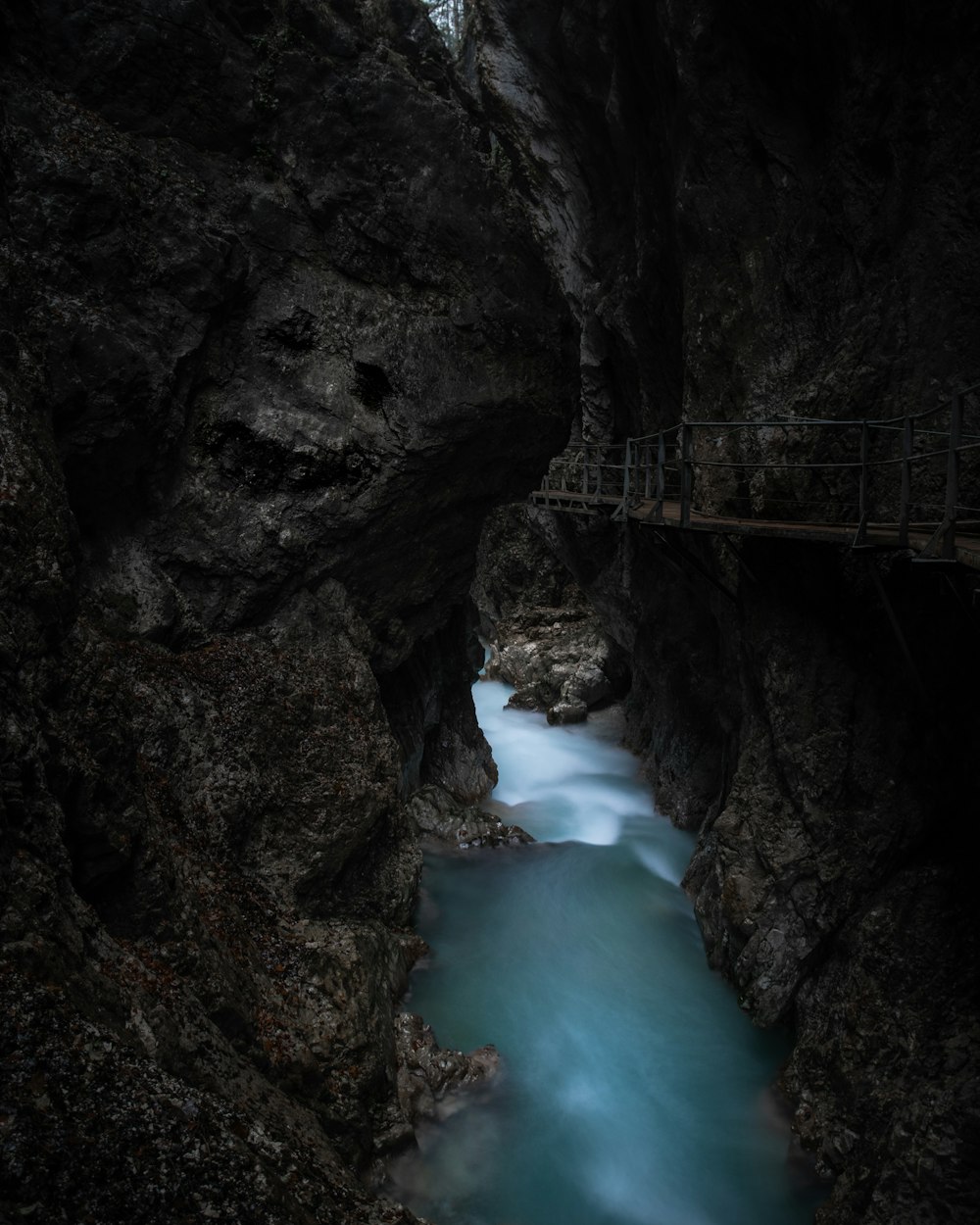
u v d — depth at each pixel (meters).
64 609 6.20
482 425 11.98
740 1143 8.30
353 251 11.08
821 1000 9.04
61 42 8.92
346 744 9.76
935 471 8.84
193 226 9.27
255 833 8.48
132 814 6.21
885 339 9.45
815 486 10.00
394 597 12.18
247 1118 4.97
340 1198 5.02
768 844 9.95
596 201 18.28
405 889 10.72
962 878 7.87
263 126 10.45
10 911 4.41
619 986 10.76
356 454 10.70
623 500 11.77
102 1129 3.83
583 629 26.50
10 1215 3.23
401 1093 8.07
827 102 10.74
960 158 8.79
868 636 9.12
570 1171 7.92
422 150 11.37
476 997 10.41
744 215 11.97
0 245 7.30
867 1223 6.52
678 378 15.42
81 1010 4.39
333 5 11.41
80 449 7.82
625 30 13.99
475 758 17.27
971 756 7.91
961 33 8.64
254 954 7.38
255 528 9.82
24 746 5.00
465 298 11.87
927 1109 6.64
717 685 15.28
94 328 7.89
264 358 10.28
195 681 8.62
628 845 15.11
